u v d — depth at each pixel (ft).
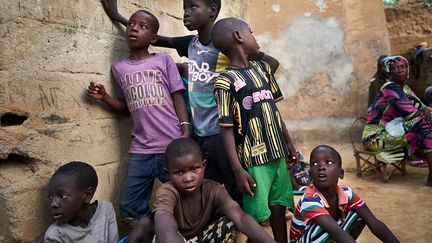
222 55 9.09
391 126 14.78
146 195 9.50
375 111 15.69
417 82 24.18
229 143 7.77
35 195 7.78
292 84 24.38
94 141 9.09
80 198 7.54
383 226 7.60
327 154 7.54
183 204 7.38
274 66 9.46
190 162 7.02
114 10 9.62
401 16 31.81
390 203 12.52
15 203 7.41
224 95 7.80
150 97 9.14
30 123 7.68
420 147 14.37
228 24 8.19
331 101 24.11
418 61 23.94
